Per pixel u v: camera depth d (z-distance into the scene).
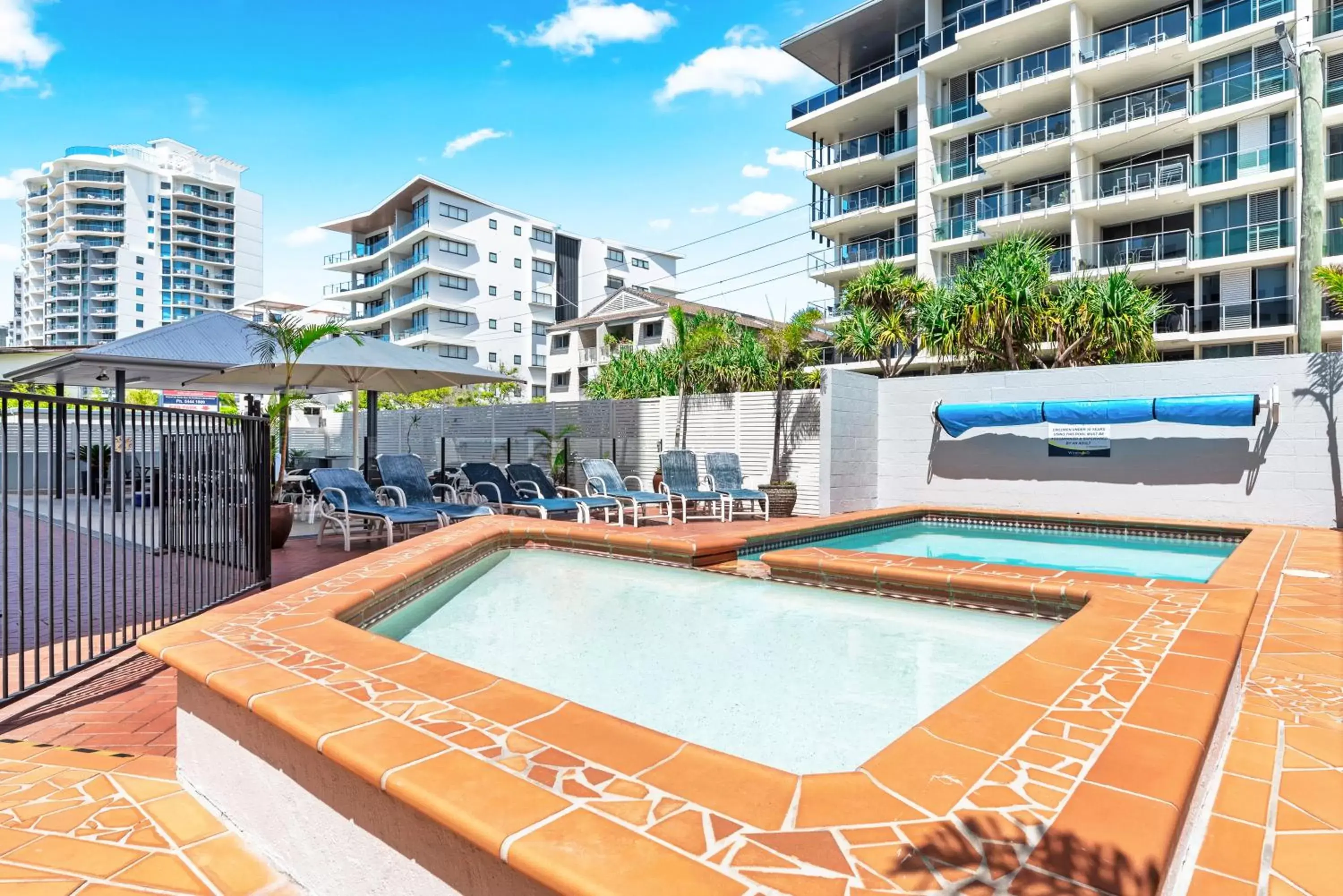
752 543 6.85
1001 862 1.16
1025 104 24.53
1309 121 9.91
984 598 4.16
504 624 4.18
